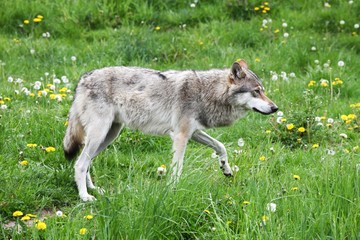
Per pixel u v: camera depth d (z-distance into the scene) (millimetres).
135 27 23469
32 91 18000
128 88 12641
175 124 12688
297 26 23750
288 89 18438
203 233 10164
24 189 11547
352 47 22156
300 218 9859
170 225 10008
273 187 11367
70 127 12625
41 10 24047
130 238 9594
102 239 9562
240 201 10922
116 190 10445
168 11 24781
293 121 15430
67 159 12781
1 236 9891
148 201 9992
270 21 23484
